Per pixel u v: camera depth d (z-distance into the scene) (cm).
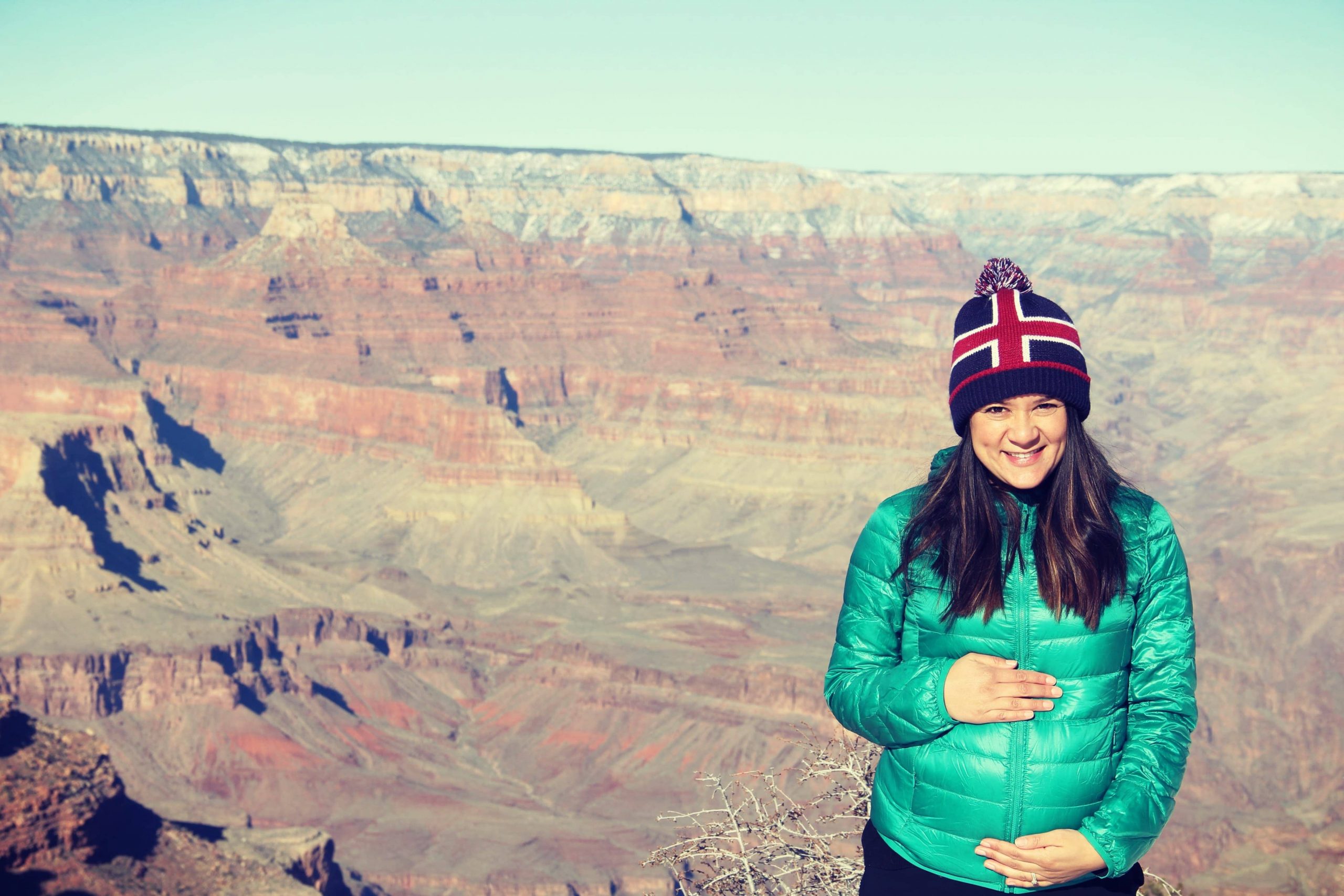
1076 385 709
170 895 6131
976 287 757
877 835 762
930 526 730
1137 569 715
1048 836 687
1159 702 709
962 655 729
